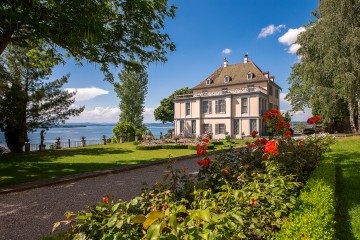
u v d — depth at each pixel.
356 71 15.74
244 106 28.58
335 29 16.12
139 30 8.98
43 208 4.81
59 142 19.77
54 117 18.86
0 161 11.45
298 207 2.97
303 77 20.45
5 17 5.50
